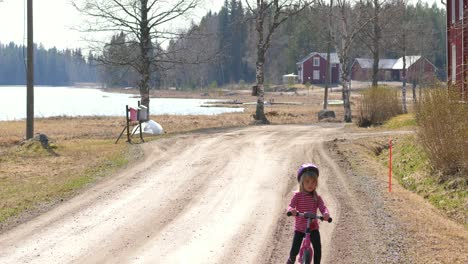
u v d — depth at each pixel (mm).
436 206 15133
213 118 49188
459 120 16641
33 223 12219
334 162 20094
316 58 136000
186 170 18625
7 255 10008
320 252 8430
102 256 9930
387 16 44594
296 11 40188
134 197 14750
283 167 19047
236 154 21812
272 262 9562
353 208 13398
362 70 126938
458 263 9500
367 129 31484
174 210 13336
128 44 38062
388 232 11328
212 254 10023
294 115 52188
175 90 158250
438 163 17078
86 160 21109
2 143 28859
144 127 31656
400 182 18094
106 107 88938
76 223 12195
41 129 38562
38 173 18578
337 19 43031
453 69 28641
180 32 38719
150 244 10641
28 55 26688
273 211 13164
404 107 41812
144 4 37281
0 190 15828
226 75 176000
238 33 169875
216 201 14234
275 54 163250
